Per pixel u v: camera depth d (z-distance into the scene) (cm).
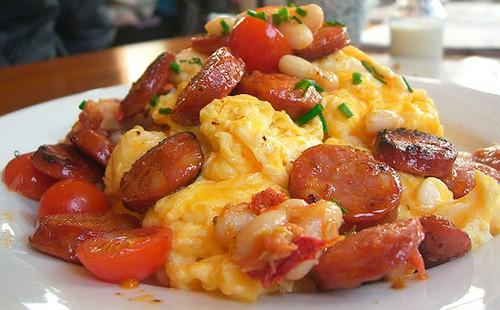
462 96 36
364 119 28
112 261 21
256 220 20
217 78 26
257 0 52
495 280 21
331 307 20
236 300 21
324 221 20
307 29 28
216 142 25
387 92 30
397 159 25
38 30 73
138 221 25
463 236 22
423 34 53
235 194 24
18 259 23
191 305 20
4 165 31
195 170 24
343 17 51
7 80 47
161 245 22
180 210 23
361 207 23
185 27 97
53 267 23
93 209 27
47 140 34
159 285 22
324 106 28
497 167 29
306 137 26
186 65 30
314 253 20
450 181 26
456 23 73
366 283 21
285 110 26
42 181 29
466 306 19
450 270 22
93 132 29
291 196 24
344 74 30
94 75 48
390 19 57
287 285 21
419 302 20
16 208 28
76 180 28
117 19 100
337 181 23
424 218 23
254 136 25
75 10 82
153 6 104
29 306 20
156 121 28
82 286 21
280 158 25
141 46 58
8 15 71
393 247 20
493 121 34
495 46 58
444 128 34
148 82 29
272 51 28
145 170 24
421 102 30
